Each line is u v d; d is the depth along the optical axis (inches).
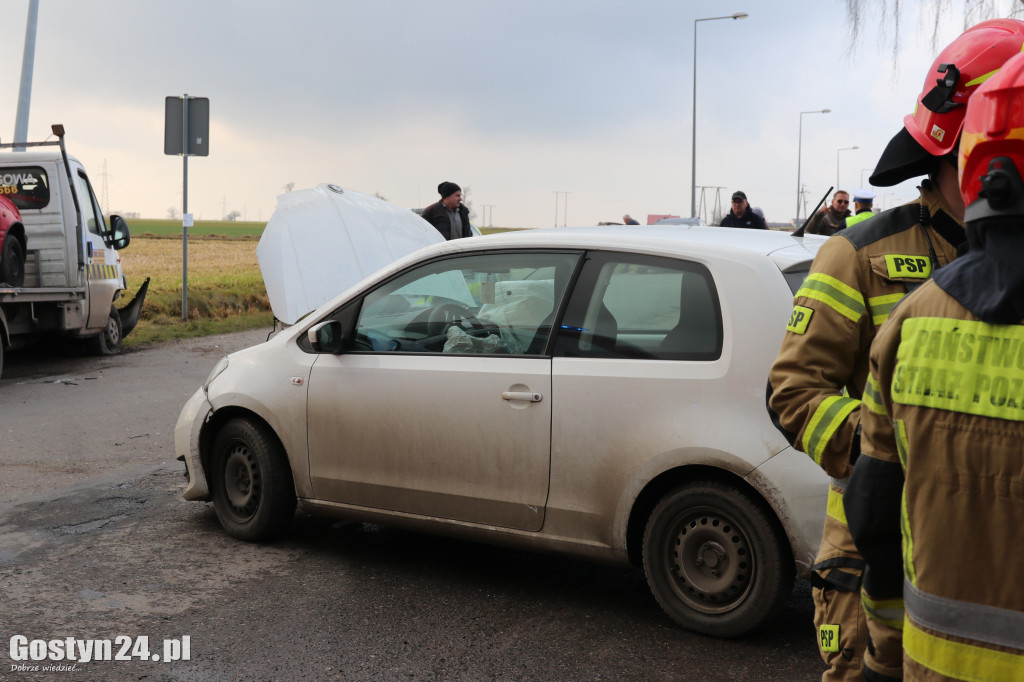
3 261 445.1
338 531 202.5
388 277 178.4
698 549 145.0
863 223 90.4
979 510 58.4
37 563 180.1
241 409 193.0
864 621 87.4
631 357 149.2
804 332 87.0
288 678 132.5
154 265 1268.5
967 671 58.8
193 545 191.3
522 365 157.8
